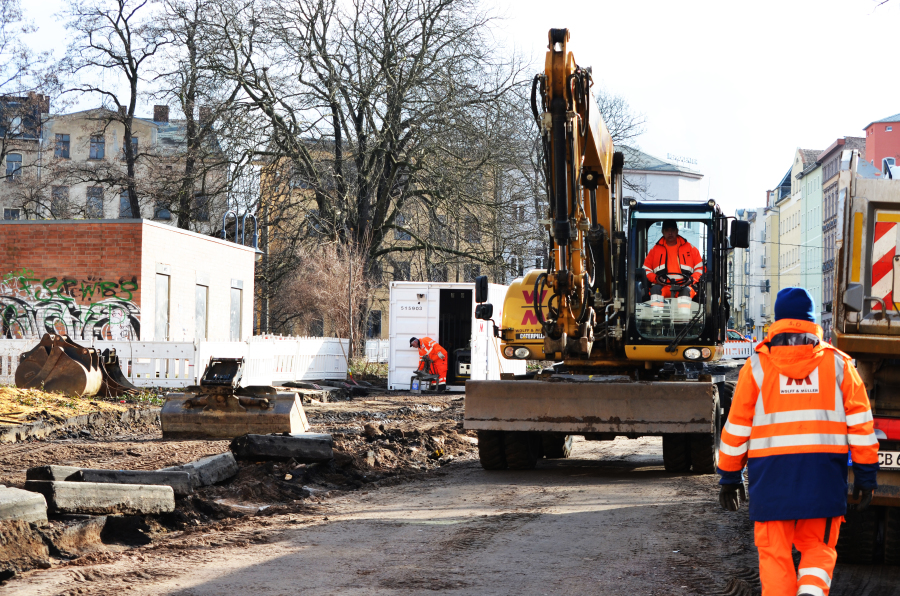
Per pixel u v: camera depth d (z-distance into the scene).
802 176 89.69
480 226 35.94
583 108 9.92
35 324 23.52
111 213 63.62
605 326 11.73
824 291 81.00
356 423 16.84
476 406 10.95
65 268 23.48
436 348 26.44
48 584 5.74
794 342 4.60
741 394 4.65
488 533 7.53
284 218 37.97
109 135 67.88
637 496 9.45
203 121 35.44
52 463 10.43
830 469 4.45
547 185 9.90
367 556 6.68
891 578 6.16
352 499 9.30
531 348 12.69
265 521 8.01
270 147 35.59
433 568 6.30
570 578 6.03
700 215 11.57
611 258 11.89
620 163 12.05
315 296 36.28
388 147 35.88
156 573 6.12
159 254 24.27
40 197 47.62
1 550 6.07
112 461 10.62
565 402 10.73
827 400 4.52
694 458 11.05
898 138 72.88
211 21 35.22
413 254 42.72
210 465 9.34
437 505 8.94
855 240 6.45
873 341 6.30
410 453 12.61
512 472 11.48
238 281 30.14
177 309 25.39
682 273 11.58
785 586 4.41
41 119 50.16
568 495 9.52
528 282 13.01
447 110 34.59
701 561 6.50
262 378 23.23
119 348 20.62
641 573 6.16
